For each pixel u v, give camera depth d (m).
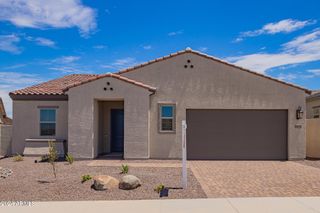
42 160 17.92
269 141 19.27
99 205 8.83
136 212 8.22
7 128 21.12
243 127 19.22
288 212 8.18
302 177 13.05
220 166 16.27
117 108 21.02
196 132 19.09
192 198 9.62
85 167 15.34
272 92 19.20
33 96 20.20
